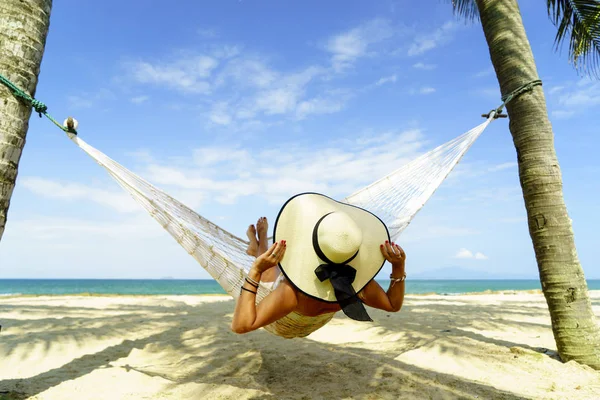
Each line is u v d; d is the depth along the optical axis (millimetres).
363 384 3541
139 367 4129
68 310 8031
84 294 16609
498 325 6469
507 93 4652
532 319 7742
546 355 4477
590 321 4211
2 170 2787
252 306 2418
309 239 2477
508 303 11539
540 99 4543
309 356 4453
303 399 3230
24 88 2922
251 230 3959
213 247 3123
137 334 5645
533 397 3311
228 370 4004
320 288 2422
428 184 4199
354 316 2281
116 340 5262
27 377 3705
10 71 2855
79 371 3881
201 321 6723
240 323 2387
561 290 4273
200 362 4293
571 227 4379
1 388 3346
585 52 5363
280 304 2439
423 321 6859
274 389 3453
